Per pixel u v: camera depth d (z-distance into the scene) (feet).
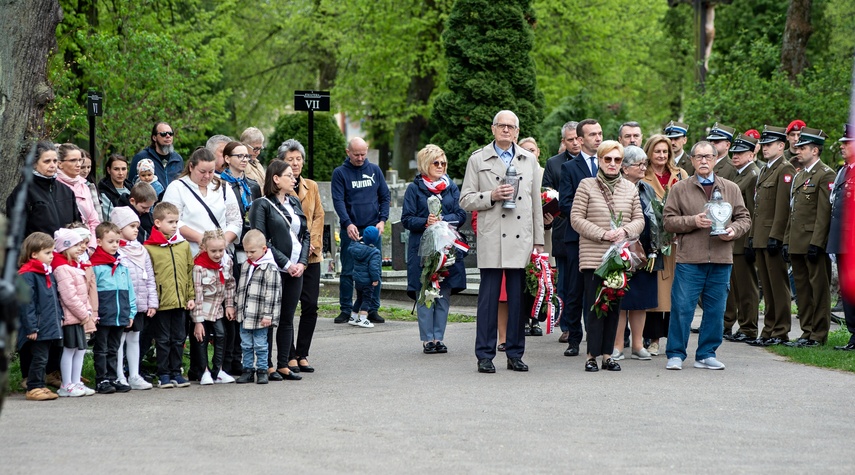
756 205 44.60
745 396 31.12
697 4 91.76
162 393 32.32
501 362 38.65
